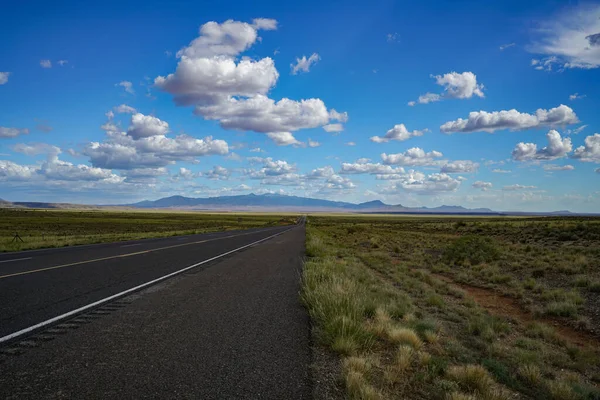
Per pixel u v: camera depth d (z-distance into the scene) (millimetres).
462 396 3795
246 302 7898
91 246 23891
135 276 11258
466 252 21234
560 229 38688
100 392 3502
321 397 3574
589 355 6902
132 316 6508
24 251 20344
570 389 4879
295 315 6844
